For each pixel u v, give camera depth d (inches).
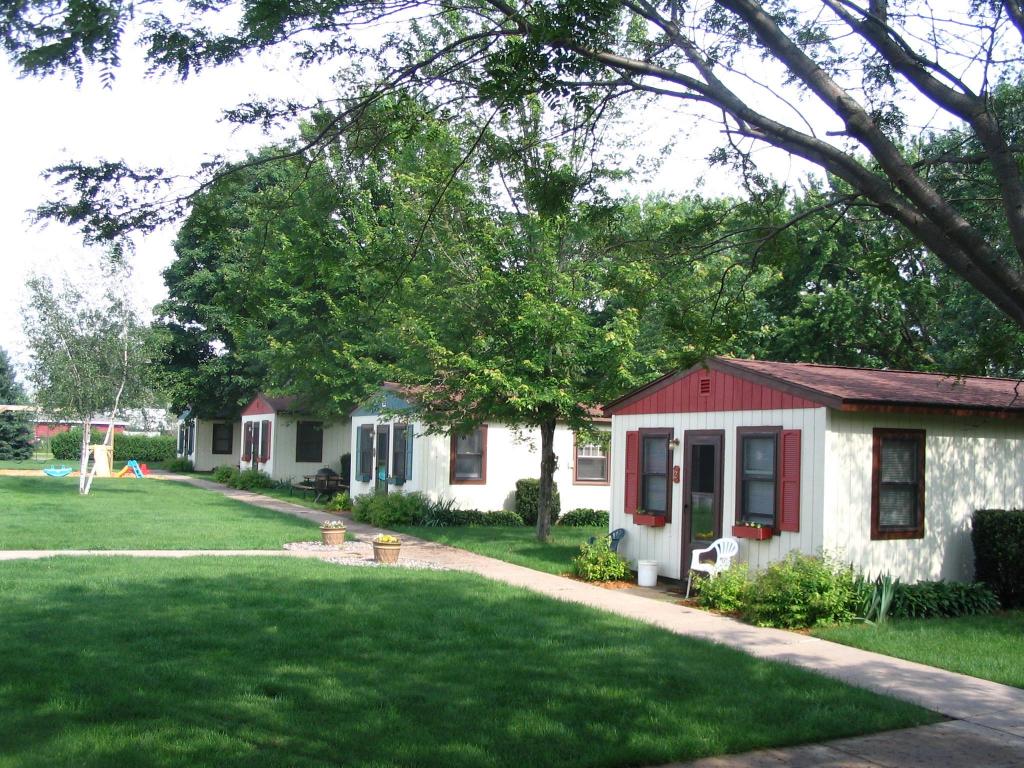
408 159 568.4
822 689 281.6
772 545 447.2
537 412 645.3
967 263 206.2
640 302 359.6
